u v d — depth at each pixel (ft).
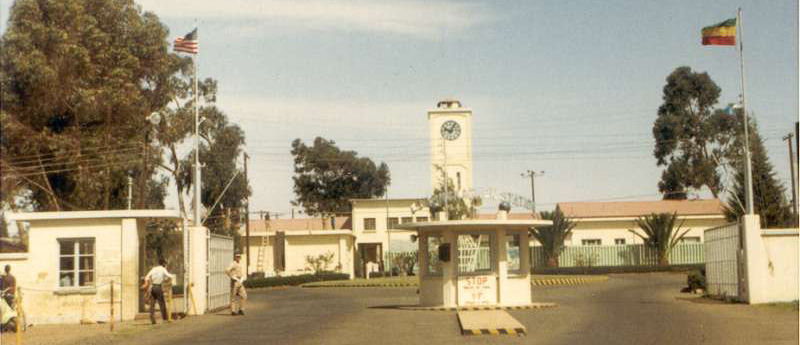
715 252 118.42
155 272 91.91
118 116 168.45
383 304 120.98
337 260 270.67
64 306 99.19
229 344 68.03
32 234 100.32
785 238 101.76
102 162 166.40
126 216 100.01
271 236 278.67
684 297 121.90
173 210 101.50
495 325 76.79
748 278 101.45
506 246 105.81
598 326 77.15
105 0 172.96
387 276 256.32
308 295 160.35
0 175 156.87
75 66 161.68
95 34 165.27
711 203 253.44
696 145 296.30
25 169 160.04
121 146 169.07
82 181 163.73
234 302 101.35
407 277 225.35
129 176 173.06
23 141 158.61
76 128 164.45
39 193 166.40
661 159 303.27
